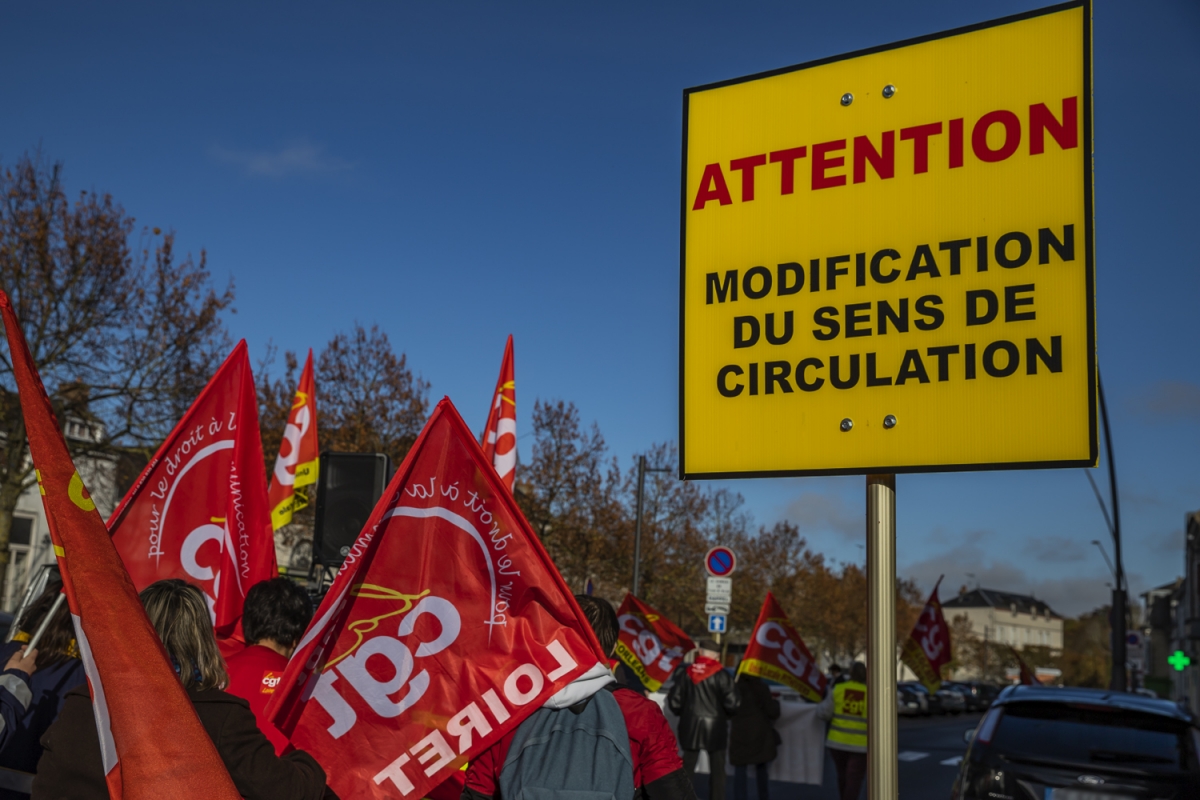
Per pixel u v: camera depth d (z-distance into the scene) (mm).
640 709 3066
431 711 3107
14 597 26938
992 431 2635
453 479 3236
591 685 3002
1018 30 2744
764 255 2967
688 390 3016
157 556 4453
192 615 2688
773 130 3010
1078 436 2543
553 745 2918
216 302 20625
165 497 4496
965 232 2730
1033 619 154375
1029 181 2680
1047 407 2584
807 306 2893
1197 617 47281
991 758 6551
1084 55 2660
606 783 2840
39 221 19062
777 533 48281
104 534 2137
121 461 21266
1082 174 2627
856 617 60562
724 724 9570
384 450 26422
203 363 20484
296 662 3053
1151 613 77500
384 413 26766
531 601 3133
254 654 3678
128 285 19734
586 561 30188
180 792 2115
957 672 101312
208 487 4535
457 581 3188
